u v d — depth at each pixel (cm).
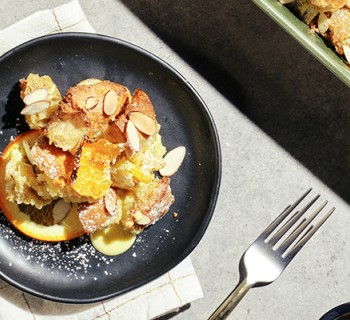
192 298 53
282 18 49
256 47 56
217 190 51
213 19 55
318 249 56
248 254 54
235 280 54
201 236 51
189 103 52
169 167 52
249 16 56
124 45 51
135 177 48
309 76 56
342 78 49
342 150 56
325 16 52
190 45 55
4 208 49
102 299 49
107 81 49
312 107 56
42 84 48
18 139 49
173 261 51
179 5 55
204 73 55
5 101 50
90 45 51
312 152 56
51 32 53
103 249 51
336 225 56
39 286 49
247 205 55
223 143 55
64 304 51
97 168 47
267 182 56
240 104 56
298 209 56
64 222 50
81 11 53
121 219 50
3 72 50
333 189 56
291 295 55
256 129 56
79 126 47
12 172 48
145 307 52
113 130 48
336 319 53
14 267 49
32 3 54
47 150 47
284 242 54
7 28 52
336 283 56
